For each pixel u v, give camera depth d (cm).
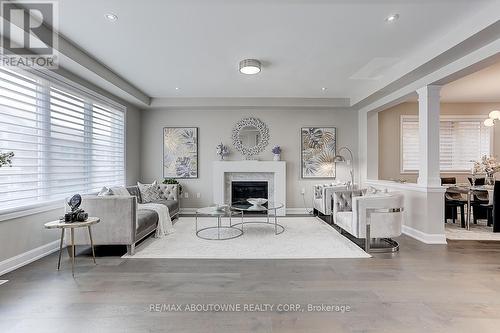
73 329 190
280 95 590
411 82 435
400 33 311
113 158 532
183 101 611
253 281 267
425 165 410
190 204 649
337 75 460
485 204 499
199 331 188
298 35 316
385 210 357
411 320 201
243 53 369
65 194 401
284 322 198
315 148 650
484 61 313
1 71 297
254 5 255
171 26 295
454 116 653
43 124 360
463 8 260
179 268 302
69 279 272
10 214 298
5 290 249
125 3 251
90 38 324
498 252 355
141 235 376
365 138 618
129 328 191
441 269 297
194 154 647
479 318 204
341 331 188
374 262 319
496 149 651
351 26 295
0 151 300
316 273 287
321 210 556
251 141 648
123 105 560
